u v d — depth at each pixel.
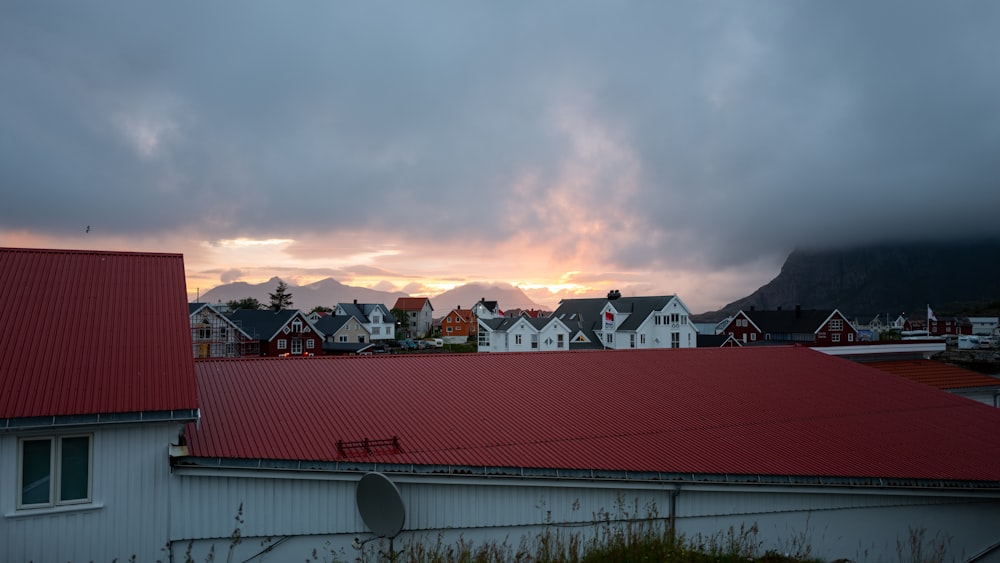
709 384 20.14
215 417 13.35
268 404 14.51
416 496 12.41
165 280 14.60
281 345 66.94
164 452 11.12
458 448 13.45
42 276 13.65
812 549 14.73
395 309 132.75
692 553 12.13
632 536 12.53
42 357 11.29
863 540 15.16
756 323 89.50
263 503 11.62
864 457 15.94
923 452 16.73
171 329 12.84
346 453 12.49
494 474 12.66
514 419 15.52
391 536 11.26
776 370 22.45
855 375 22.95
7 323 11.93
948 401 21.12
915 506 15.68
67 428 10.34
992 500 16.44
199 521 11.24
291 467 11.63
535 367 19.81
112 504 10.69
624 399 17.94
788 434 16.83
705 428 16.55
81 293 13.40
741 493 14.33
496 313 111.38
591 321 74.00
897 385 22.27
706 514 14.11
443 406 15.75
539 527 13.09
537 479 12.92
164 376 11.51
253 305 123.12
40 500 10.28
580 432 15.21
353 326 86.94
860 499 15.16
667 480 13.66
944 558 15.83
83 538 10.48
